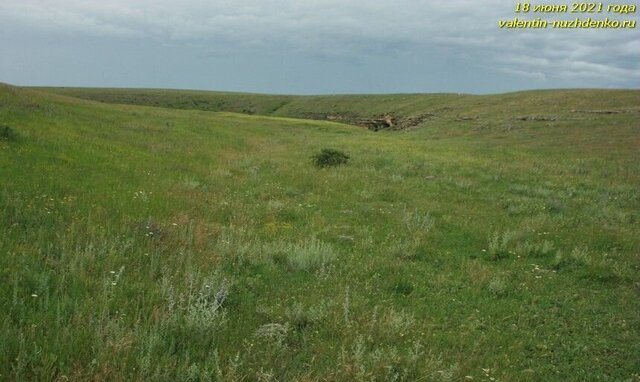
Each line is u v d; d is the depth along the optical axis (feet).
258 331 18.52
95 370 14.02
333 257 29.35
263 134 141.38
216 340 17.44
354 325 20.18
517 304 25.22
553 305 25.44
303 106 445.78
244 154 87.40
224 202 43.73
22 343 14.44
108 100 492.54
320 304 22.13
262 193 50.60
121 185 42.57
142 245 27.17
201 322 18.02
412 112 318.04
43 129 62.90
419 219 41.37
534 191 60.44
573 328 22.63
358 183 59.88
